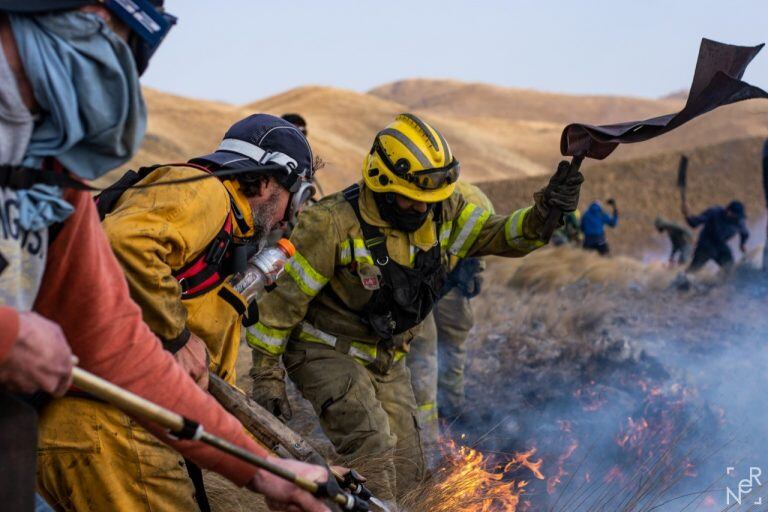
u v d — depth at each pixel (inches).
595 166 1776.6
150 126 2284.7
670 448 188.1
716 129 3631.9
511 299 375.6
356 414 155.7
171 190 98.6
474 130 3981.3
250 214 113.0
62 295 72.4
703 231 513.0
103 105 67.3
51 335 62.4
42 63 64.8
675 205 1696.6
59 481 95.7
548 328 307.4
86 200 72.7
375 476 145.6
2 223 64.9
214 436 71.1
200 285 105.2
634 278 415.2
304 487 77.8
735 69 109.9
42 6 64.3
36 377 62.0
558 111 6215.6
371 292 155.5
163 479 97.9
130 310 76.1
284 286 155.2
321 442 177.2
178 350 97.8
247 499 135.1
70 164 68.4
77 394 94.0
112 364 74.4
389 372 171.2
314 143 2817.4
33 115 66.1
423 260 156.8
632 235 1624.0
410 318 158.6
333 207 154.5
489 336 292.8
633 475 182.4
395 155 150.6
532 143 4025.6
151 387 75.9
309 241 153.5
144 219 95.7
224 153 112.9
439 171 150.0
